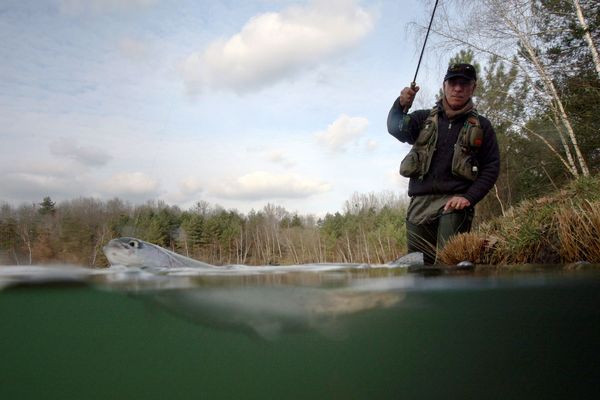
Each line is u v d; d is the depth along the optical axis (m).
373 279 1.70
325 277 1.71
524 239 2.36
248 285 1.62
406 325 2.11
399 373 2.91
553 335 2.26
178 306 1.84
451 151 2.41
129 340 2.31
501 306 1.92
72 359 2.71
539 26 6.57
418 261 2.43
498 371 2.74
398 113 2.57
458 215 2.42
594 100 5.81
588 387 2.61
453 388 2.93
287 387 3.28
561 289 1.73
